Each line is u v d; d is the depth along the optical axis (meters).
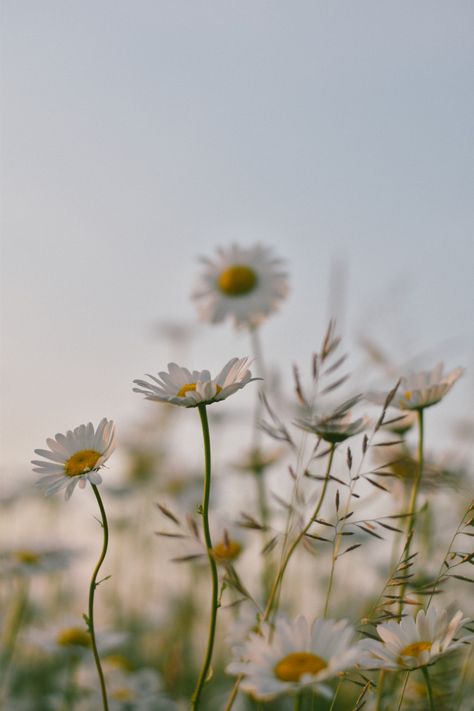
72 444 0.65
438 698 0.68
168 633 1.30
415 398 0.69
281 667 0.58
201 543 0.62
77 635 1.04
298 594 1.02
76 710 1.02
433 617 0.61
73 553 1.25
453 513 0.75
